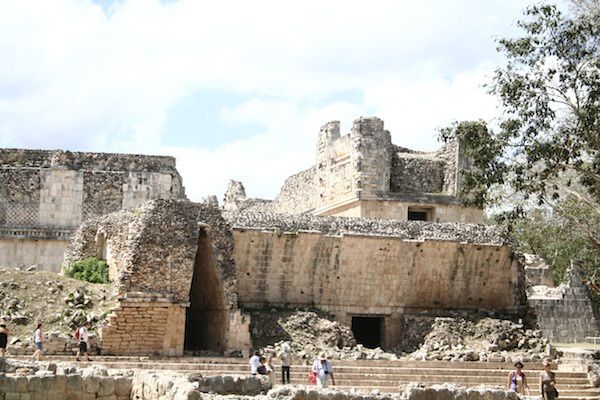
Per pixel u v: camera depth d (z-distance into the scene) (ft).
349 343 136.98
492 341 141.28
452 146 176.45
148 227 125.18
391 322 153.48
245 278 144.15
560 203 147.33
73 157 179.73
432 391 70.59
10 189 176.24
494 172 130.00
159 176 181.57
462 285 156.66
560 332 177.37
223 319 129.29
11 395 64.85
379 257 150.92
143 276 122.72
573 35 123.85
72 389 66.85
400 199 170.50
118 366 108.06
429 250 153.28
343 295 150.61
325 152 186.50
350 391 64.75
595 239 140.87
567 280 192.85
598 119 122.52
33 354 111.04
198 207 130.82
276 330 135.33
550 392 97.09
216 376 69.72
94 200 178.91
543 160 130.41
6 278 124.06
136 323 120.26
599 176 126.00
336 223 149.48
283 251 145.38
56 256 176.14
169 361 115.24
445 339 140.46
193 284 142.20
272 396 62.28
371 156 170.71
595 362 132.57
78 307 121.19
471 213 174.19
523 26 126.72
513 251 157.69
